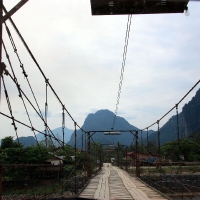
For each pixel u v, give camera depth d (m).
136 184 12.55
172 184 20.84
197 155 17.48
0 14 3.03
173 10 3.08
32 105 4.56
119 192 9.85
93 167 22.95
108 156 54.69
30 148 17.12
